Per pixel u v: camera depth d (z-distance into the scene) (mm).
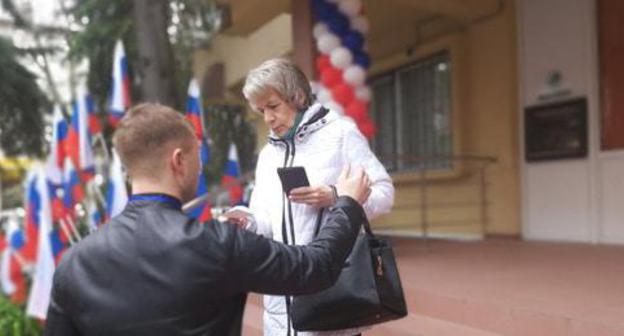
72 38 7680
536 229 5402
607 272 3551
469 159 5598
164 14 5953
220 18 6594
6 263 5402
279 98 1671
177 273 1094
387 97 7133
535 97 5359
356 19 4586
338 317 1525
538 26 5312
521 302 2803
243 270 1123
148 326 1082
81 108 5086
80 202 5117
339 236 1288
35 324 4969
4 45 7137
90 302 1112
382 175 1675
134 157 1208
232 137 9430
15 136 7371
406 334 2867
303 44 4699
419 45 6449
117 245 1142
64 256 1188
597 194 4887
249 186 5637
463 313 2957
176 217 1166
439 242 5605
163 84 5816
